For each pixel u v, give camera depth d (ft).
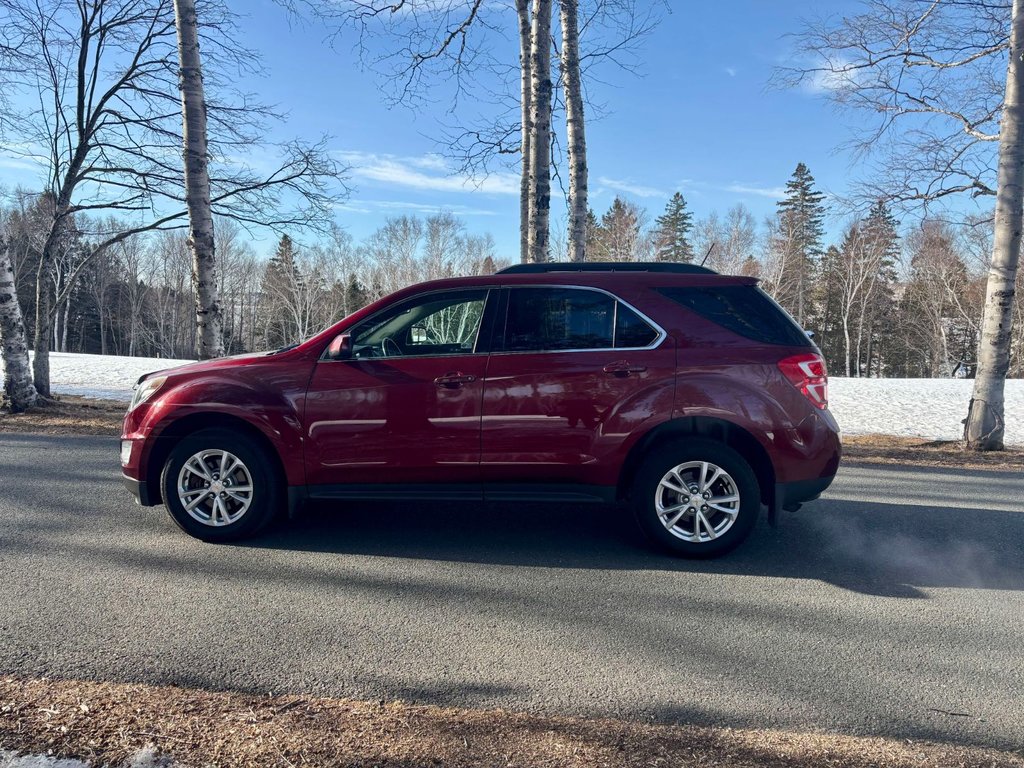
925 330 163.63
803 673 10.00
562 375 14.55
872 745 8.18
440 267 172.04
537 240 30.76
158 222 36.81
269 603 12.16
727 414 14.24
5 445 27.07
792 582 13.70
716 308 14.85
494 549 15.34
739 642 11.00
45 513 17.37
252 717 8.42
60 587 12.67
